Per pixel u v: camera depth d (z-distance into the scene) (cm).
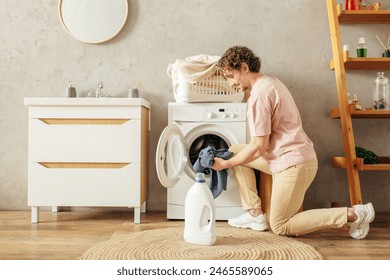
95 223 241
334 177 287
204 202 188
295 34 288
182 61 241
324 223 194
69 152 240
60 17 287
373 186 286
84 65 288
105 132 239
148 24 288
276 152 195
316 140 287
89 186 240
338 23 268
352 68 282
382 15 267
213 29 288
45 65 288
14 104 287
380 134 287
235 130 245
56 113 238
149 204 287
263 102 188
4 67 287
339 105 264
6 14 288
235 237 203
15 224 238
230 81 203
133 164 239
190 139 246
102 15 287
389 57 263
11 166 287
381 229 228
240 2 288
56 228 226
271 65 288
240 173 227
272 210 199
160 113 288
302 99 288
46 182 240
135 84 288
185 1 288
